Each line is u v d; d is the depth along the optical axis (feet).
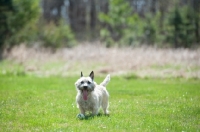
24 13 150.71
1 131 31.78
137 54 112.68
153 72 94.43
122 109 42.86
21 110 41.65
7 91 57.77
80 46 131.54
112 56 112.27
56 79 84.43
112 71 100.73
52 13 254.68
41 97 51.96
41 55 121.19
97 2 250.57
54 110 41.78
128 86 70.54
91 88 36.19
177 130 32.04
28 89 60.75
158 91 59.88
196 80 85.20
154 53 112.88
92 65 108.99
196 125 34.24
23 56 117.50
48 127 33.01
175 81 83.25
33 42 157.48
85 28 243.19
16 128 32.83
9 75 92.27
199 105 45.50
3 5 140.15
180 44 168.45
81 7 254.68
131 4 248.32
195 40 169.58
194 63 102.01
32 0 160.56
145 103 47.14
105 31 192.54
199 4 212.23
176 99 50.60
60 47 166.09
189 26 169.27
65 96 53.93
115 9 188.65
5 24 140.56
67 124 34.27
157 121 35.58
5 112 40.32
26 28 160.97
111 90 62.54
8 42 142.82
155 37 172.55
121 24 201.16
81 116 36.70
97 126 33.19
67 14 255.50
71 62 112.27
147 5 242.17
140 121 35.58
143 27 174.91
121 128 32.71
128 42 170.09
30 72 100.73
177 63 102.78
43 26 175.42
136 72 96.17
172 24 167.53
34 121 35.40
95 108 37.01
